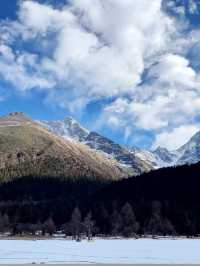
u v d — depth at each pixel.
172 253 110.31
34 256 102.00
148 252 114.06
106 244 156.50
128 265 82.44
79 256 101.19
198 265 82.69
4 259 94.62
